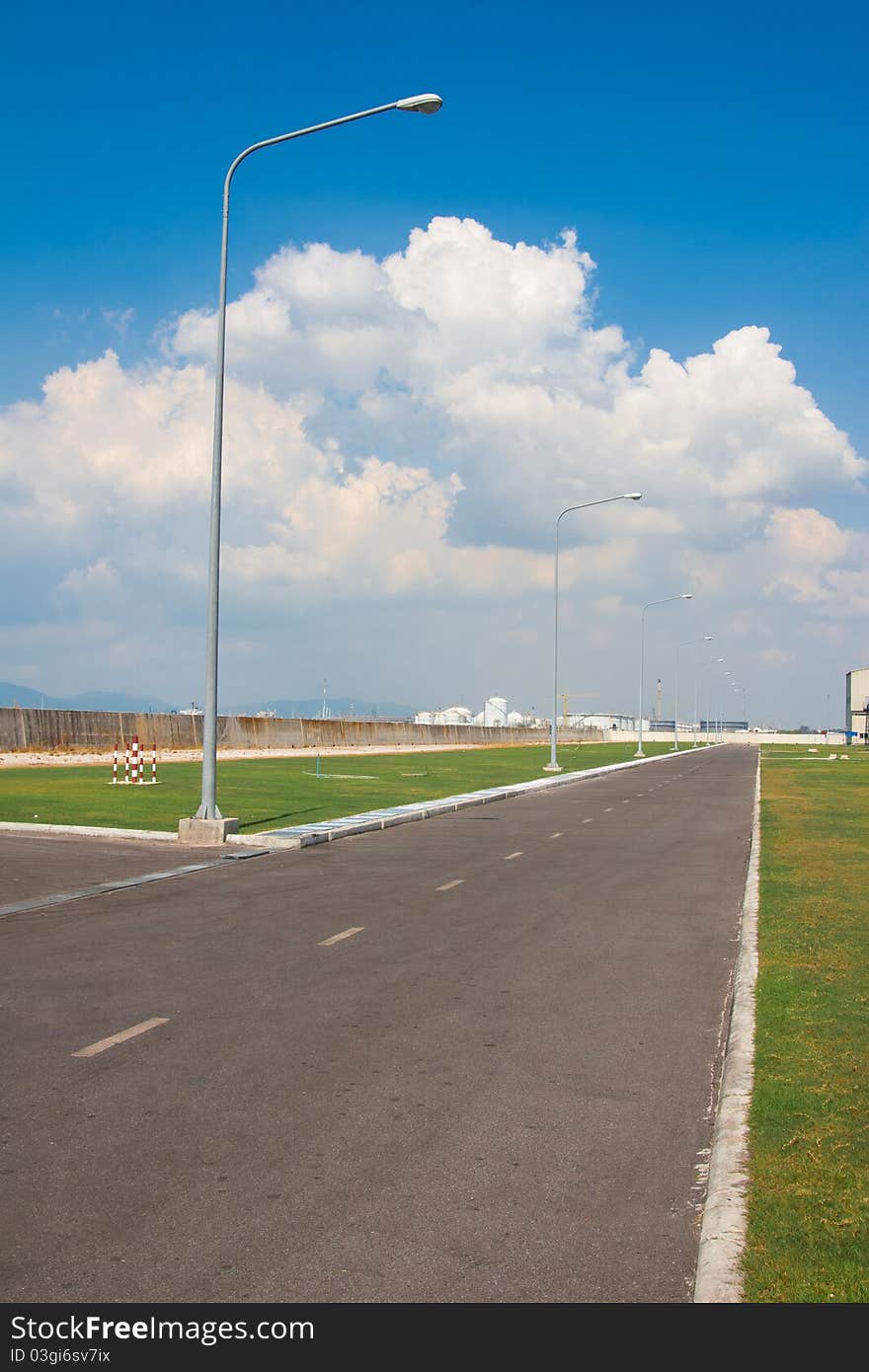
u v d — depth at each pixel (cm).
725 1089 659
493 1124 620
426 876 1666
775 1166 538
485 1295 430
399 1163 562
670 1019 854
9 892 1452
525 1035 805
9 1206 508
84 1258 459
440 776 4397
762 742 17075
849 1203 493
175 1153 574
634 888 1554
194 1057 745
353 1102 657
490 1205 512
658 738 17850
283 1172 550
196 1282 441
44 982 960
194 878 1611
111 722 5472
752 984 930
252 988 943
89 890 1470
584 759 7100
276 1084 690
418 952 1103
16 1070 714
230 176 2097
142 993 923
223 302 2102
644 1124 622
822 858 1858
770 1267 437
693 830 2453
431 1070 720
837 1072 687
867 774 5450
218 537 2089
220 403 2097
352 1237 479
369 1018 851
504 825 2534
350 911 1341
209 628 2070
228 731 6388
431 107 1977
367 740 8294
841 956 1038
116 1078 699
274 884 1558
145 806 2538
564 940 1172
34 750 4844
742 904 1421
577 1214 503
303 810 2628
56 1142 589
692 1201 518
